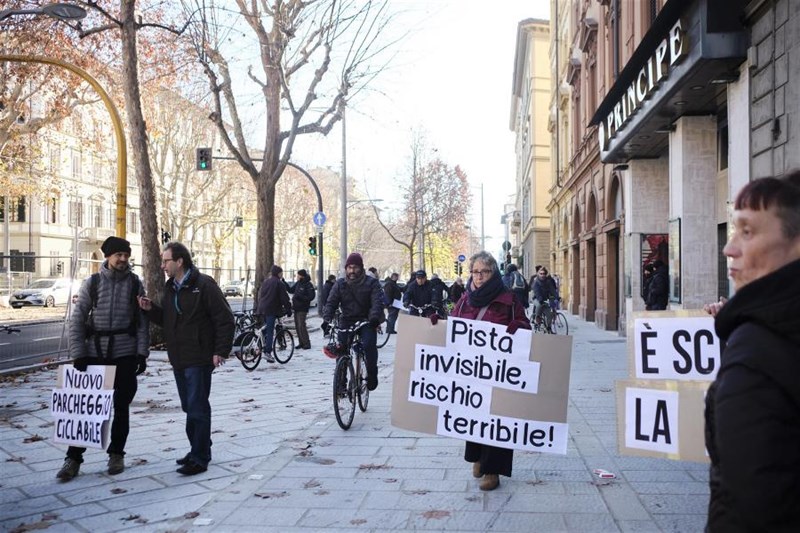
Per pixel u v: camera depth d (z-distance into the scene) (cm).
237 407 847
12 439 676
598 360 1293
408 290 1694
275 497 486
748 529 150
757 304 155
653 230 1627
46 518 448
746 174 900
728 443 148
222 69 1733
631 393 376
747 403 147
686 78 984
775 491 141
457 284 2458
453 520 435
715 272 1218
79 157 5166
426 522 432
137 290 565
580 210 2670
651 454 369
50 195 3769
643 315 380
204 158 2092
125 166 1184
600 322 2147
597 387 972
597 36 2169
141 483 527
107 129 3772
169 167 5425
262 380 1093
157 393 941
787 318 149
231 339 563
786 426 144
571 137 2869
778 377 145
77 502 482
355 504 470
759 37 855
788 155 783
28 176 3256
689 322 370
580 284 2767
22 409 836
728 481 148
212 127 4231
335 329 793
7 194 3244
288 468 562
